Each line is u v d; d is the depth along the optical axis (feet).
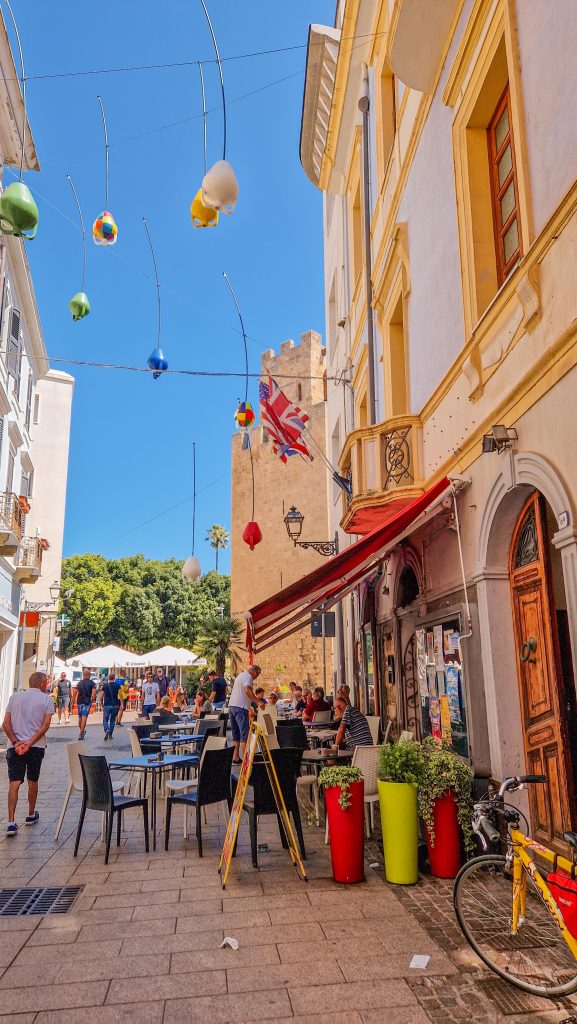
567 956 12.76
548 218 16.48
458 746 23.68
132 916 16.44
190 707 69.21
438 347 26.53
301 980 13.01
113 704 62.28
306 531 118.01
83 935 15.28
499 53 20.24
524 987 12.52
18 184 17.04
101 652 100.48
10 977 13.24
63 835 25.03
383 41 36.52
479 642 21.33
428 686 28.09
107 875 19.88
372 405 37.81
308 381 124.16
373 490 28.66
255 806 21.08
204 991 12.62
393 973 13.26
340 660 58.23
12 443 72.08
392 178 34.81
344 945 14.60
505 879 13.84
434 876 19.30
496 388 20.18
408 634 32.71
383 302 36.68
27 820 26.84
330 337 66.33
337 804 19.16
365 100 40.55
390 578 36.06
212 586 204.44
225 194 17.85
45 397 103.45
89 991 12.66
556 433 16.11
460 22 23.44
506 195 22.06
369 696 44.75
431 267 27.45
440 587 26.09
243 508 128.67
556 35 16.10
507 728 19.62
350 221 50.47
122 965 13.73
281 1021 11.59
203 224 20.42
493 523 20.16
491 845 13.99
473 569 21.89
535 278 16.94
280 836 23.97
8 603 71.92
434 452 26.68
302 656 111.65
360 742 28.55
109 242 22.81
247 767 20.63
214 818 28.37
